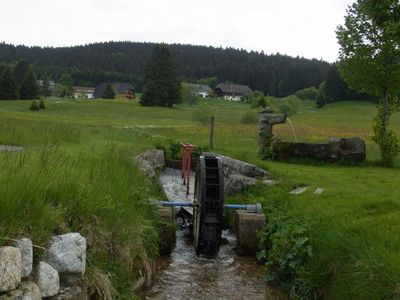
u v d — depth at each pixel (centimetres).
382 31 1786
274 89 17075
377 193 1046
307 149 1798
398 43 1762
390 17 1770
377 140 1825
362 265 590
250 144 2795
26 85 11244
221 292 738
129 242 698
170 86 10612
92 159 991
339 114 10300
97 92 16538
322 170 1567
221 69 18988
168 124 5931
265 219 938
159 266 852
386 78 1805
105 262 629
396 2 1752
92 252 615
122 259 662
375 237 666
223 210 1073
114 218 680
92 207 647
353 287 572
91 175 754
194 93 12775
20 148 1161
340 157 1780
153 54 10694
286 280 751
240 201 1170
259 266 870
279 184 1192
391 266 558
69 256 547
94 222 641
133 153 1511
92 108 9612
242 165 1401
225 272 835
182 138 3048
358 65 1822
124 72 19488
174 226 1006
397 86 1802
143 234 764
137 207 837
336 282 614
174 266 860
